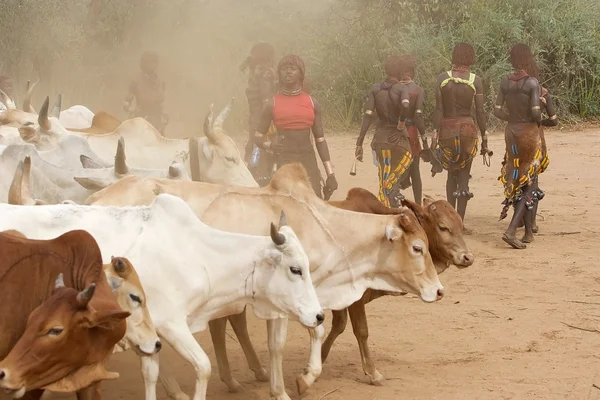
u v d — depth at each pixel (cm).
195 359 657
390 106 1248
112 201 744
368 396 755
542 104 1261
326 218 766
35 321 514
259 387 792
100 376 539
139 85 1528
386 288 774
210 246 679
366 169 1964
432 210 830
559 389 763
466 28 2570
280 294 680
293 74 1033
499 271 1136
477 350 867
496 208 1530
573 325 933
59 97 1132
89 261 553
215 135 1021
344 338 918
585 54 2559
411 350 873
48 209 652
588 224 1384
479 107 1310
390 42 2641
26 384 514
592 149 2136
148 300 651
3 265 546
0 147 880
